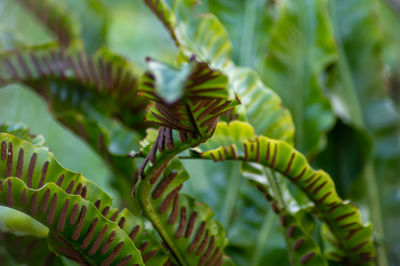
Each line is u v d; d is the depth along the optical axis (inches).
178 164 21.3
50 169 20.7
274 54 28.6
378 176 29.0
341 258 24.0
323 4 28.9
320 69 28.2
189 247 21.7
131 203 27.0
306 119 27.8
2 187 19.6
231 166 29.0
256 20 31.0
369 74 30.7
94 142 25.6
